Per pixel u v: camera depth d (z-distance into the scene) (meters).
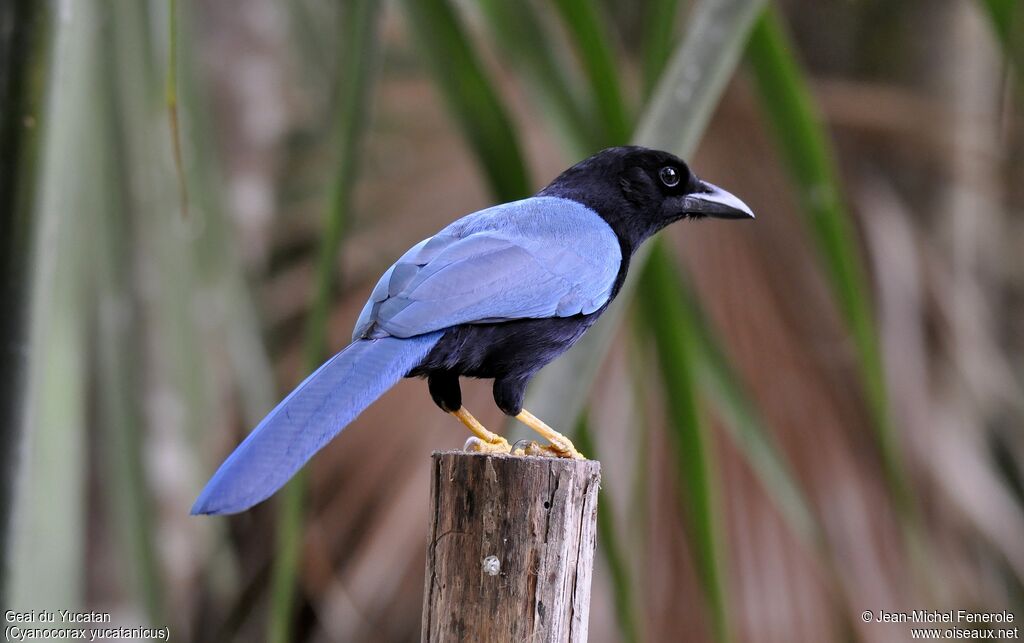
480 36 11.50
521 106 13.55
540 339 8.65
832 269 9.48
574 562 6.66
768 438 9.48
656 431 12.85
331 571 14.08
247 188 16.00
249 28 16.16
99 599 14.12
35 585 9.53
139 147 10.26
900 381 14.16
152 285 11.80
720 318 13.55
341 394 7.22
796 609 12.73
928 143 15.89
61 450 9.70
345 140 8.50
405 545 13.98
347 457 14.21
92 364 12.55
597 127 8.93
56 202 7.90
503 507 6.61
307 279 16.27
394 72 15.38
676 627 12.65
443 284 8.12
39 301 7.78
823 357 13.61
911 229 15.39
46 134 7.68
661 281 8.88
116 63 10.08
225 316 11.34
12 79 7.58
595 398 13.16
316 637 15.73
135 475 10.34
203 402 11.28
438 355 8.13
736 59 8.61
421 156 15.30
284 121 17.06
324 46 14.21
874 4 16.59
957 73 16.27
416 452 14.12
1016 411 15.45
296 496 8.63
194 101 10.80
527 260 8.66
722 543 12.42
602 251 9.16
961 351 15.05
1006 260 16.36
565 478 6.63
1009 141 16.05
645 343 9.42
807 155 9.40
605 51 8.78
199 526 13.56
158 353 12.25
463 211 15.13
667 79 8.36
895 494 10.71
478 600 6.60
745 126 13.95
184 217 7.35
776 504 12.67
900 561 13.20
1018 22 8.54
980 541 14.06
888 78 16.58
